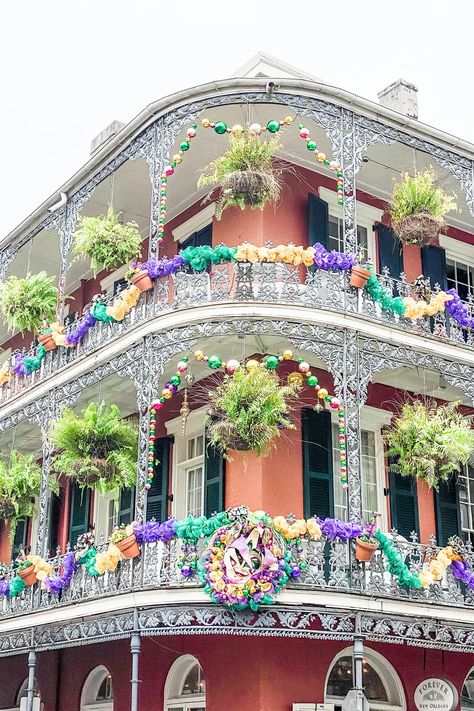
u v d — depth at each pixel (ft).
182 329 42.42
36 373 53.31
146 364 42.93
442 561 41.96
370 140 46.03
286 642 42.45
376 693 45.42
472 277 58.08
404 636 39.91
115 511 54.65
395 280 47.03
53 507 59.47
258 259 42.57
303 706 41.83
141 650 47.14
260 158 42.60
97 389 50.78
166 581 38.81
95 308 47.57
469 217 57.06
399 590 40.27
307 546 39.06
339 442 44.68
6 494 49.67
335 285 43.21
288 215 49.55
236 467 45.44
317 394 43.42
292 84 43.96
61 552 57.57
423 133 47.70
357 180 52.80
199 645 43.98
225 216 50.78
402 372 48.52
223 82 43.70
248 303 41.78
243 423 39.11
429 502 49.85
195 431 49.57
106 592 40.50
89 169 50.62
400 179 52.21
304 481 45.34
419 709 43.98
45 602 44.88
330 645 43.70
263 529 37.99
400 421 44.32
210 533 38.65
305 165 50.98
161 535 39.37
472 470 52.85
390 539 40.52
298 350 45.52
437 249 55.47
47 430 49.90
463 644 41.91
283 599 37.73
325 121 44.86
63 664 53.36
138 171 51.26
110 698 50.75
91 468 43.55
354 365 42.22
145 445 41.78
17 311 53.93
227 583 37.42
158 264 44.14
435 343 45.32
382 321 43.65
